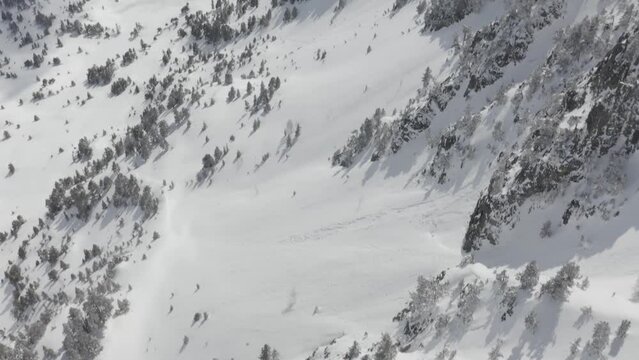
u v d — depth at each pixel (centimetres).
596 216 4659
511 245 5197
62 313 8862
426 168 7762
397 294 5741
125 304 8050
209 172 11619
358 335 5291
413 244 6538
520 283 4022
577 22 7519
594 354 3269
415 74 10519
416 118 8475
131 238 10462
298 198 9262
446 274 4778
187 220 10194
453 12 11138
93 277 9606
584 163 4981
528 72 7656
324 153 10388
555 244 4772
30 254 11525
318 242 7669
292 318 6325
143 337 7375
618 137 4878
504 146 6744
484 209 5603
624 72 5059
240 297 7231
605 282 3969
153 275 8756
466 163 7106
